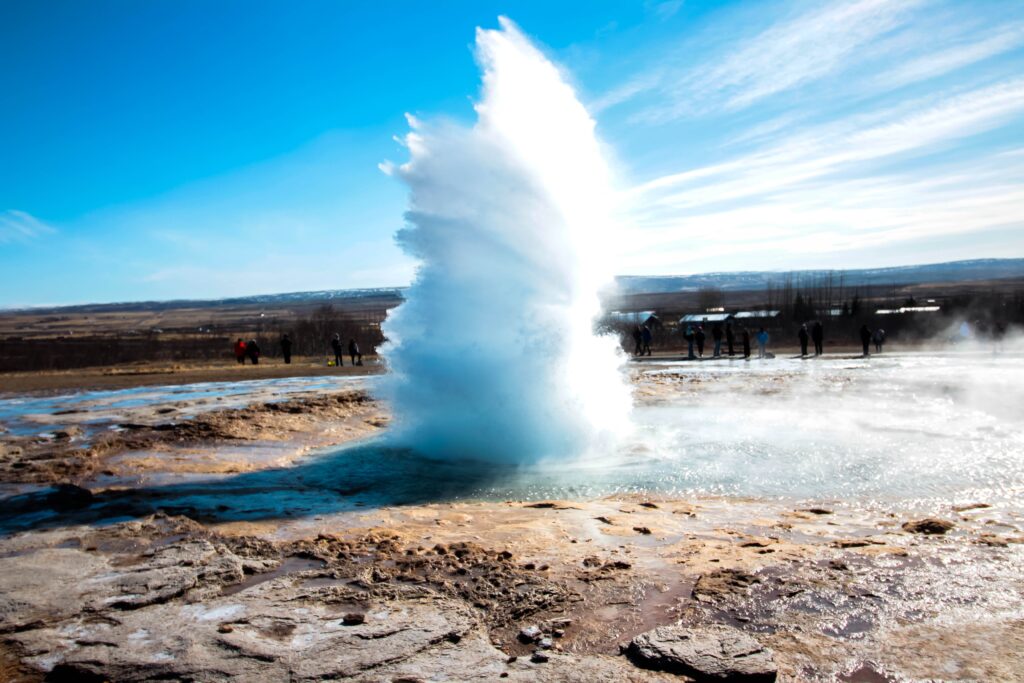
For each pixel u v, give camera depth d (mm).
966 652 3887
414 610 4648
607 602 4734
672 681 3664
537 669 3828
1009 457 9227
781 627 4262
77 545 6188
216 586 5156
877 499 7523
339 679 3762
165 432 12562
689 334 30172
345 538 6371
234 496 8195
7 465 9945
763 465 9242
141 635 4324
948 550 5648
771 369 22750
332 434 12578
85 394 20047
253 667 3896
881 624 4277
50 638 4305
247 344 33625
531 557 5719
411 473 9344
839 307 66312
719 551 5750
